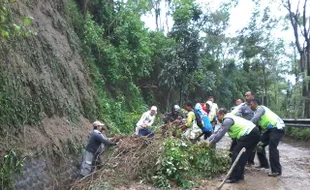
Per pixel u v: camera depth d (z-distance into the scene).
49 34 9.54
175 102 22.95
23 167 5.58
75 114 9.07
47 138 6.79
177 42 20.55
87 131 9.05
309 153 10.95
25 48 7.50
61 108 8.22
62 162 6.96
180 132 8.55
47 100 7.59
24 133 6.15
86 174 7.45
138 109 16.05
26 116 6.44
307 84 17.19
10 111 6.00
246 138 6.86
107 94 13.66
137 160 7.46
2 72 6.18
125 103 15.15
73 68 10.48
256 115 7.32
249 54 26.56
